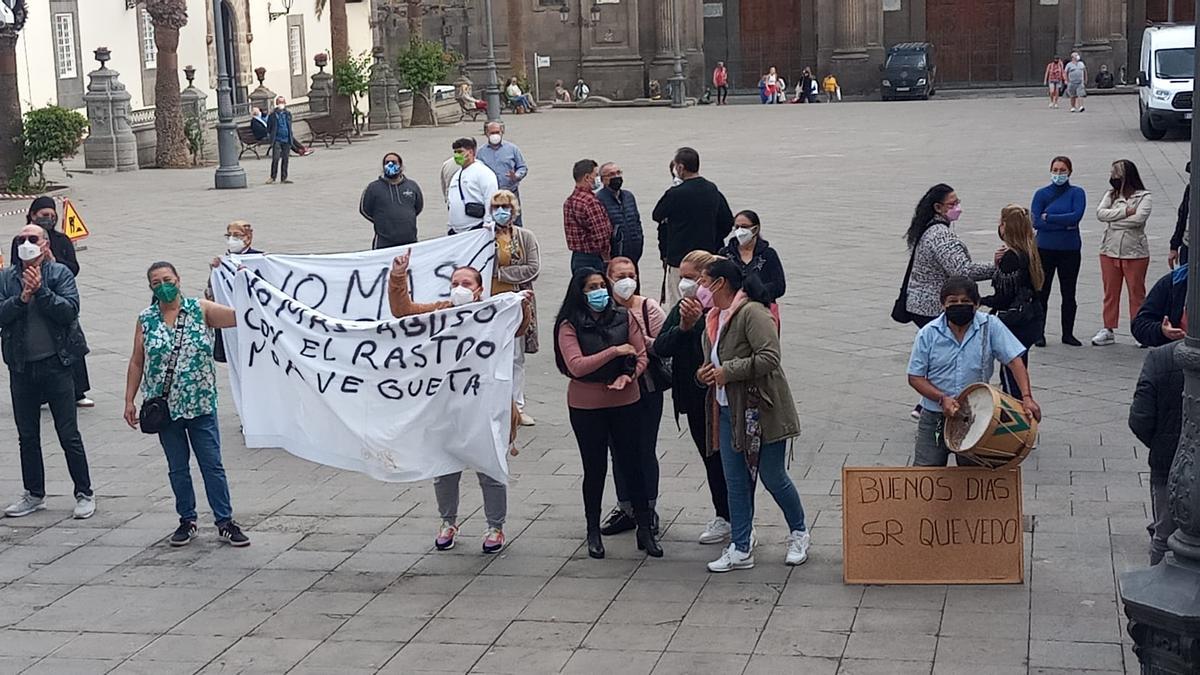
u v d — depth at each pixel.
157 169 35.78
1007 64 64.50
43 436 12.32
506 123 51.19
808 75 59.75
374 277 10.16
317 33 58.97
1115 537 8.97
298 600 8.55
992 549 8.34
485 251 10.45
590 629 7.95
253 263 10.05
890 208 24.34
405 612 8.30
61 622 8.33
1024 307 10.96
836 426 11.73
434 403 9.10
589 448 8.91
